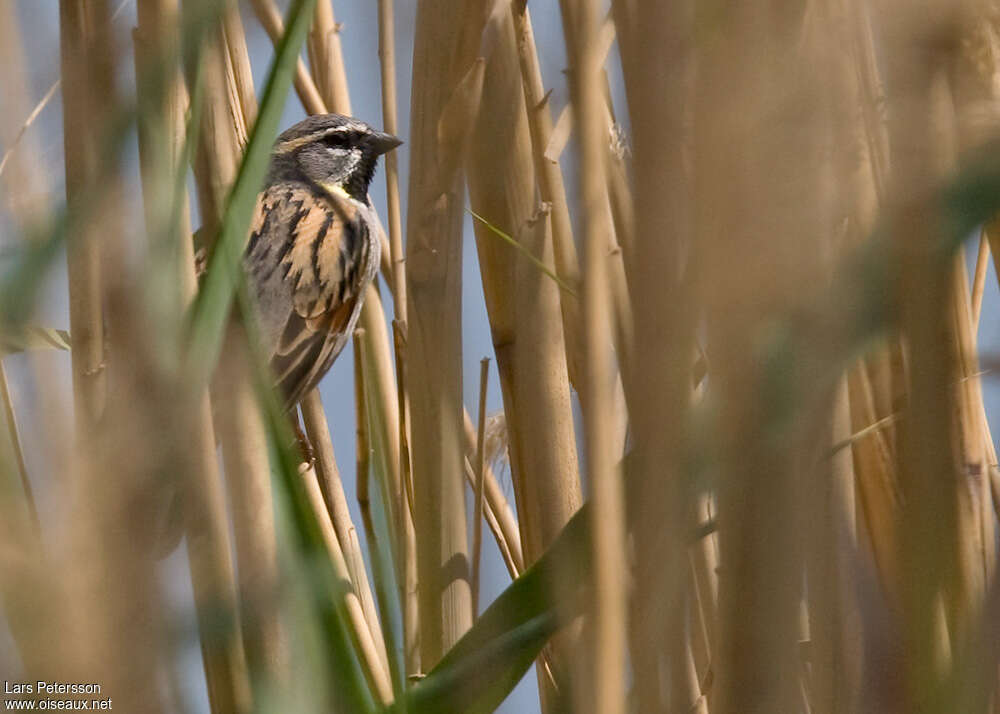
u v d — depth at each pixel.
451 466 5.48
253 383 3.69
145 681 2.47
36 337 2.62
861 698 3.47
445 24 5.14
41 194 2.65
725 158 2.13
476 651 4.06
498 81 5.38
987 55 2.47
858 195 2.78
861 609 3.48
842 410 4.20
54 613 2.38
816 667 3.83
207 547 3.45
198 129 3.95
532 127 5.34
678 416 2.42
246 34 3.25
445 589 5.46
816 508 3.08
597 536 2.65
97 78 2.81
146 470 2.64
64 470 2.46
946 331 3.00
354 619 5.11
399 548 5.68
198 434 3.43
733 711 2.73
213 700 3.56
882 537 4.23
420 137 5.28
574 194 2.65
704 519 4.11
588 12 2.61
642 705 2.69
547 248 5.36
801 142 2.14
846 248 2.46
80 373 3.96
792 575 2.66
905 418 3.28
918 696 3.13
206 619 3.46
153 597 2.54
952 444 3.07
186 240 3.72
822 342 2.32
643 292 2.37
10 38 2.50
